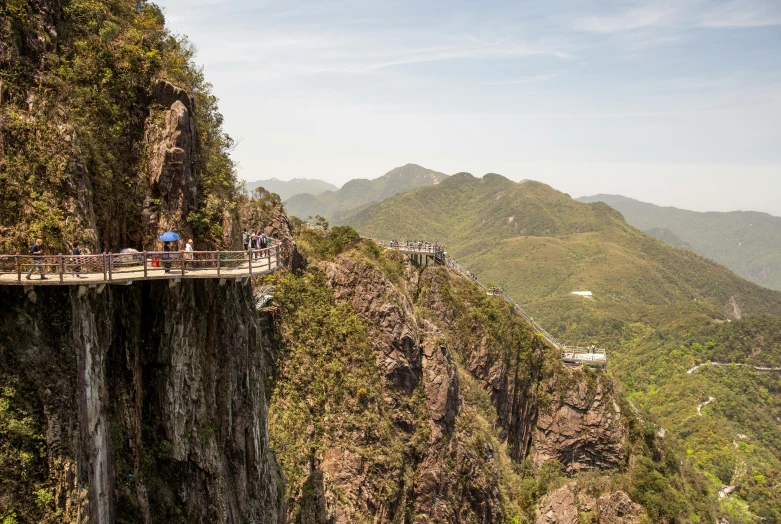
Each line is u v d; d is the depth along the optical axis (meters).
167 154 27.27
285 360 52.12
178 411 26.39
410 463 56.28
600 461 78.94
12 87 22.66
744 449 129.50
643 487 72.62
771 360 163.75
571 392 81.38
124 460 24.59
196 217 28.16
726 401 145.88
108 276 21.67
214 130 35.56
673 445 92.81
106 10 28.81
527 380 82.12
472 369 76.38
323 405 52.00
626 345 187.88
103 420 23.25
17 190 21.67
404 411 58.19
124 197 26.66
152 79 28.50
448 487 57.94
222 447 28.77
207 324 28.25
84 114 25.44
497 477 66.06
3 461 19.50
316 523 43.31
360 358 56.69
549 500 70.06
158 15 35.12
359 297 60.94
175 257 25.12
